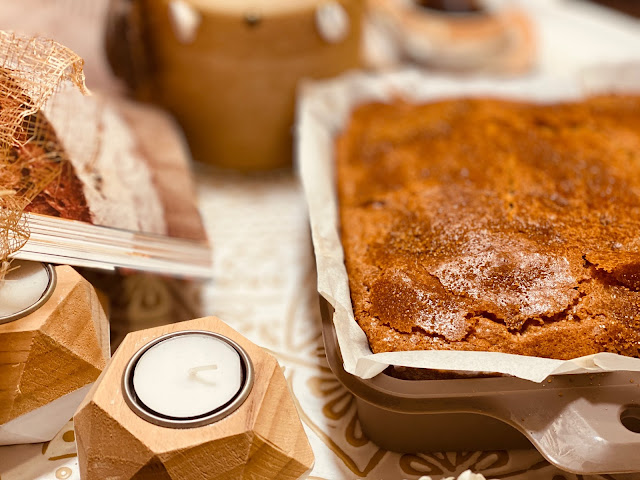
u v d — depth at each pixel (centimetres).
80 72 22
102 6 36
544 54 50
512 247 27
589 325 24
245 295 31
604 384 22
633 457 20
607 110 37
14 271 23
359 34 39
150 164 31
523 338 24
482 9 47
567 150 33
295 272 33
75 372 22
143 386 20
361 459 24
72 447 24
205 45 35
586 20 56
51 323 22
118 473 19
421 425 23
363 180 33
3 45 22
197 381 20
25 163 25
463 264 26
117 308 29
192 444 19
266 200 38
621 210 29
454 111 37
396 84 40
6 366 21
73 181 27
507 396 22
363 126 38
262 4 34
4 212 22
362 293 26
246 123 38
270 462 20
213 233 35
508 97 40
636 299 25
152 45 37
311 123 36
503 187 30
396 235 29
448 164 33
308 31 35
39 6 34
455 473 23
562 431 21
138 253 26
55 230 24
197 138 39
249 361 21
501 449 24
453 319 25
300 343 29
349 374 22
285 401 21
